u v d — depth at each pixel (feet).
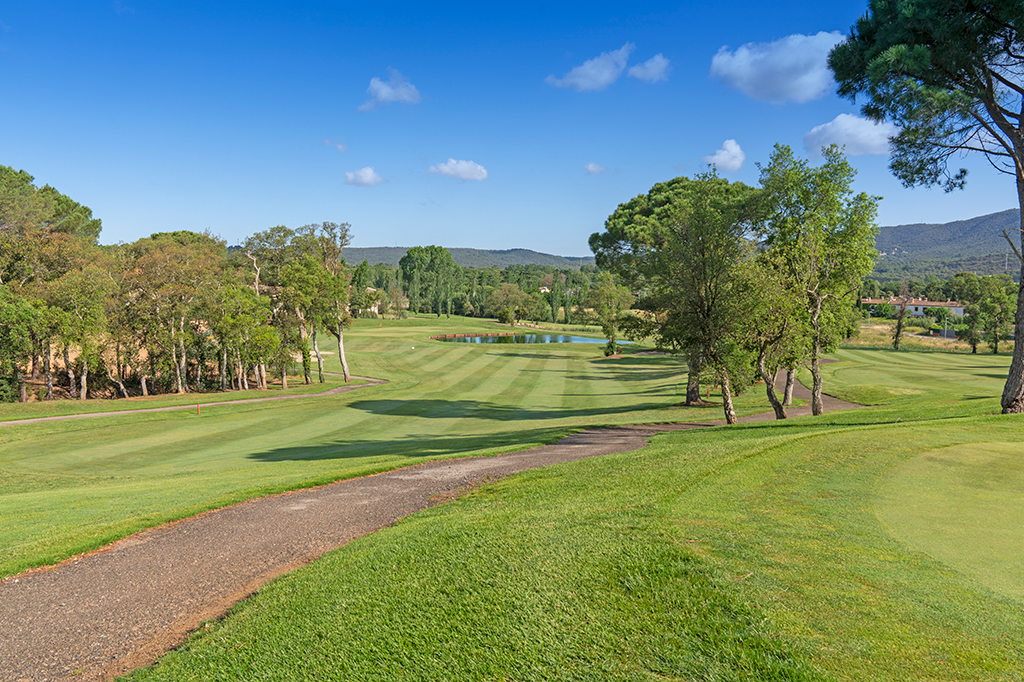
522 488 34.96
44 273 154.30
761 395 115.55
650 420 86.28
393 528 28.25
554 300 491.72
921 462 32.07
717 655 13.70
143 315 150.51
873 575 17.34
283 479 44.65
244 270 178.29
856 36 57.41
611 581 18.22
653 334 80.33
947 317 331.77
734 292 67.87
